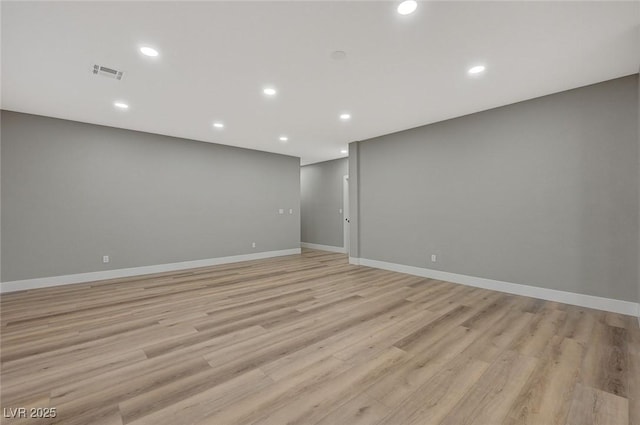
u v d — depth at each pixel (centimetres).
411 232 496
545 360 207
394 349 225
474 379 184
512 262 378
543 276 353
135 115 417
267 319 289
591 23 213
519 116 370
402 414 153
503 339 241
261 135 537
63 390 174
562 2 192
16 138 399
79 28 216
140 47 243
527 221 365
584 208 324
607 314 299
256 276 484
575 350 221
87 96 346
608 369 195
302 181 889
